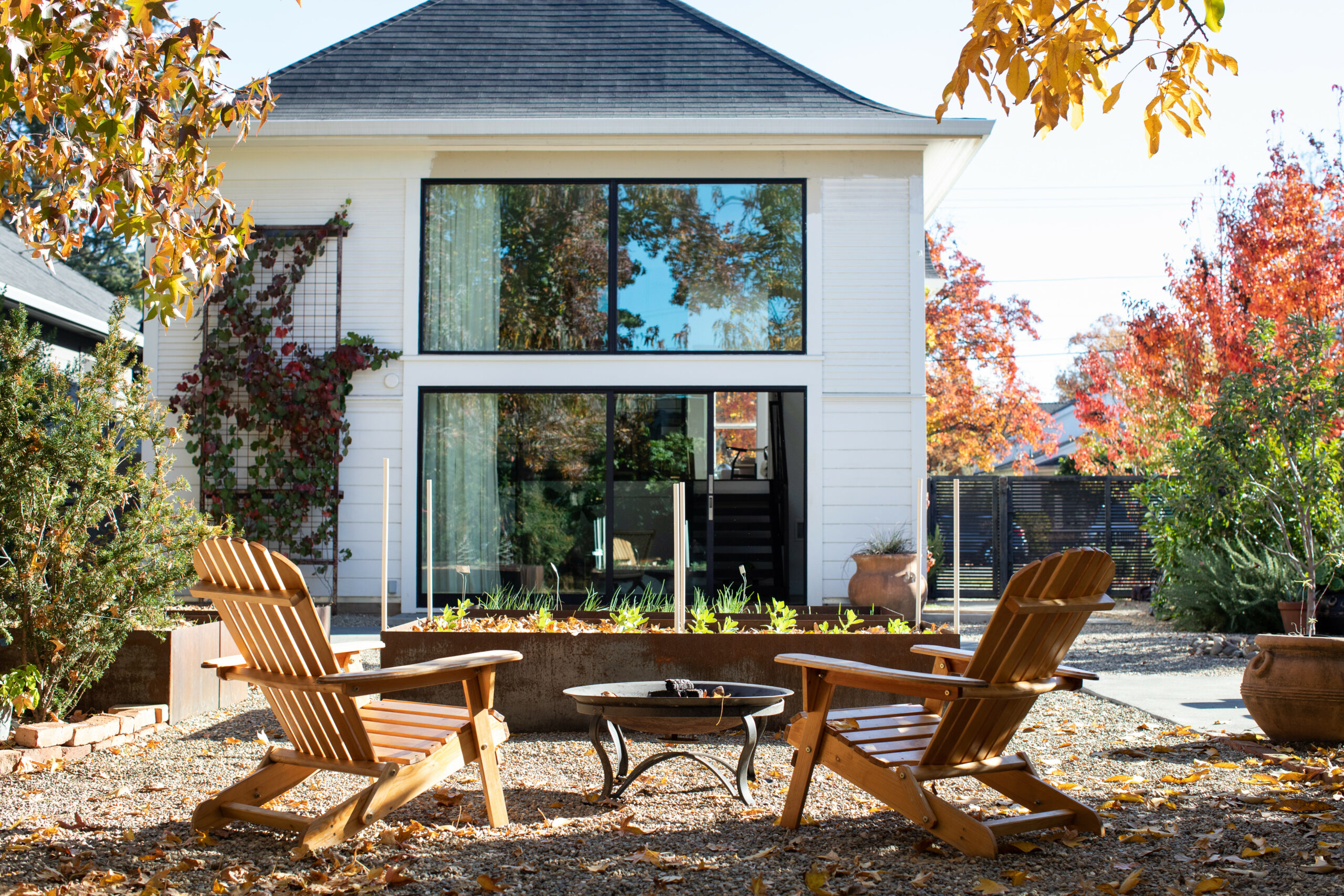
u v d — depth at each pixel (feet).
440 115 36.50
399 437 35.47
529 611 21.77
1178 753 15.44
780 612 20.53
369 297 35.88
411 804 12.78
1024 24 10.76
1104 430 62.69
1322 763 14.29
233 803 11.62
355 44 41.37
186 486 18.48
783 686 17.53
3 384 16.37
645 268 36.24
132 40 14.46
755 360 35.68
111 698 17.98
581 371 35.70
